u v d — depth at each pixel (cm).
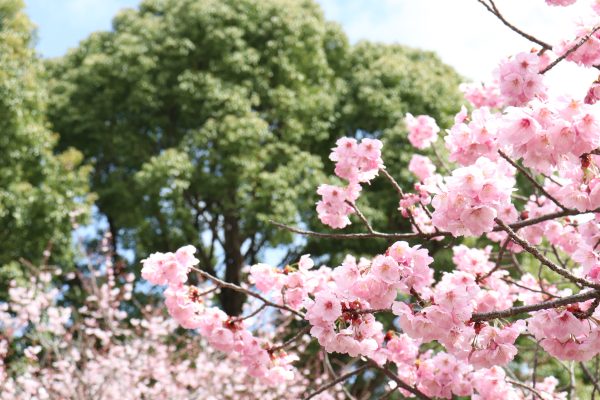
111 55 1502
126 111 1446
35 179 1270
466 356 271
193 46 1383
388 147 1271
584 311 242
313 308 274
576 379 923
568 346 252
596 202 265
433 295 265
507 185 221
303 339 967
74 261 1309
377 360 370
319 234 334
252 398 941
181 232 1338
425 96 1369
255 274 356
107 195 1394
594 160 267
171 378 948
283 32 1418
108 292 1006
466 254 436
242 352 348
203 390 927
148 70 1421
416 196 364
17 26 1377
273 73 1427
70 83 1495
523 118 228
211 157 1288
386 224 1248
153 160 1268
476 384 364
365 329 278
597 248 297
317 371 980
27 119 1276
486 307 350
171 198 1301
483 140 269
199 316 346
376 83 1402
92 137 1483
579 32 304
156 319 954
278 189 1253
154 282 329
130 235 1386
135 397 866
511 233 249
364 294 264
